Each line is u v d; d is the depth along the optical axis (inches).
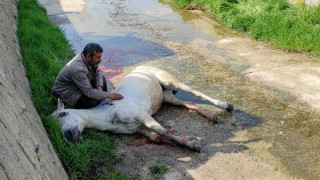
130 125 204.7
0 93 133.6
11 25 296.8
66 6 492.7
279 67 297.3
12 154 108.5
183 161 189.2
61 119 193.9
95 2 515.2
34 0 437.1
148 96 217.3
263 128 219.0
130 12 469.1
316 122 223.8
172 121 225.3
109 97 204.5
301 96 253.1
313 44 327.3
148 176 178.2
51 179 131.2
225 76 285.1
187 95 260.2
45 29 341.1
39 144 141.8
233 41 359.9
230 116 231.8
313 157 193.2
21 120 140.0
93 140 195.5
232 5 437.4
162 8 483.5
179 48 345.7
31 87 227.0
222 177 178.4
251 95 256.4
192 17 442.3
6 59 193.0
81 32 392.2
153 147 199.9
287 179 177.8
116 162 187.3
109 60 319.3
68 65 205.3
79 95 210.1
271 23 368.8
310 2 397.1
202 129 217.6
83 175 175.0
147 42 362.0
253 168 185.0
